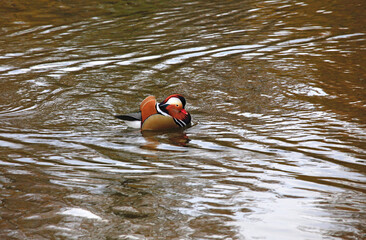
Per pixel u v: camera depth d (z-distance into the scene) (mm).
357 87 16219
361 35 22531
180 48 21438
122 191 9516
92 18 26812
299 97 15570
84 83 17453
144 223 8211
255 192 9438
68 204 8906
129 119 13578
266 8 28266
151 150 11914
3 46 22219
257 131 12969
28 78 18062
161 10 28344
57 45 22234
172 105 13531
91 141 12586
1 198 9125
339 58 19562
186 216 8477
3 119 14227
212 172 10461
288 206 8844
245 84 17000
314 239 7707
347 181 9875
